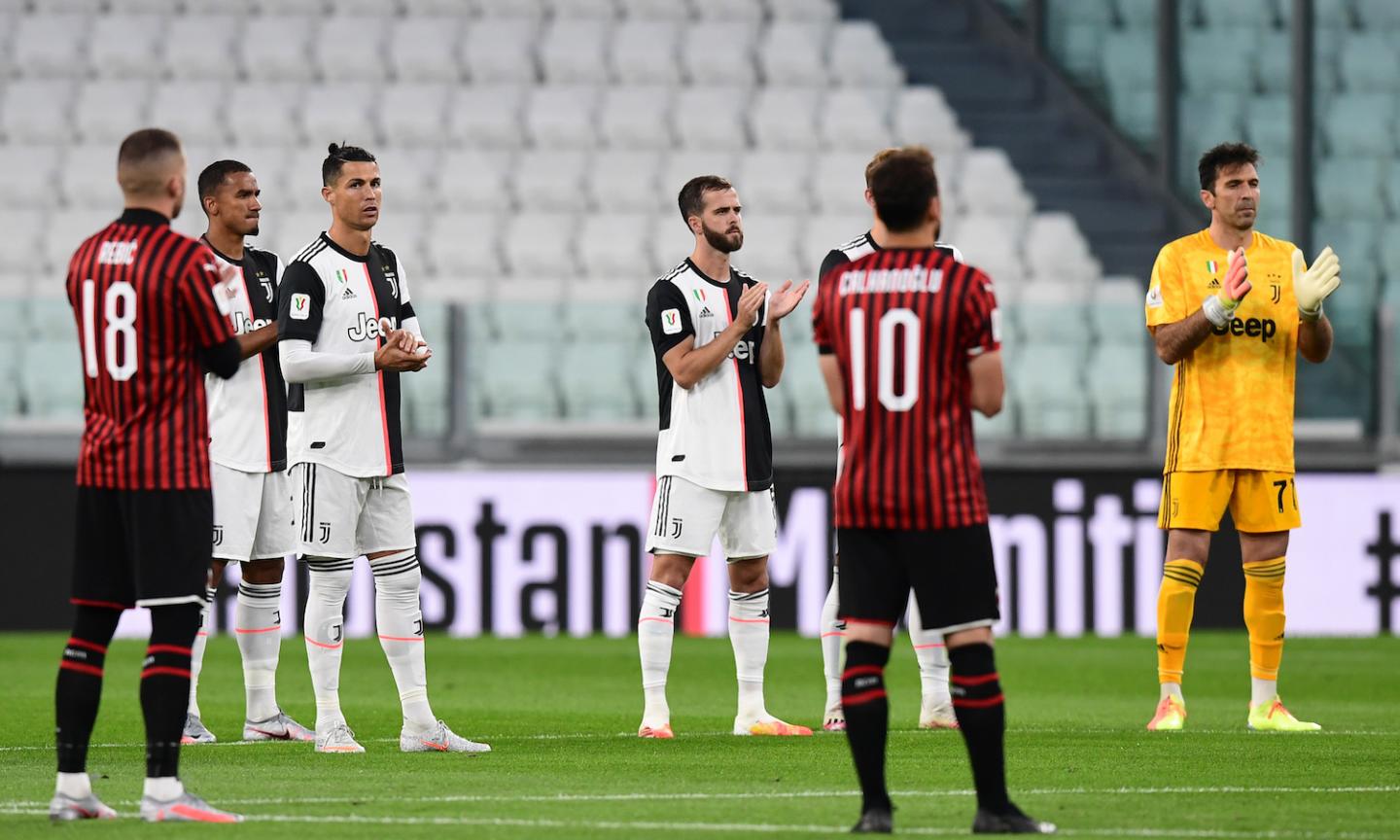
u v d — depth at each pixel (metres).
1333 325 54.69
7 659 41.97
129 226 18.53
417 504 49.72
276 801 19.59
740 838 16.91
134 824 17.88
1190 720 29.81
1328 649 46.97
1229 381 27.72
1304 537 51.56
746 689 27.22
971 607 17.12
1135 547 50.72
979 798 17.19
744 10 73.69
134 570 18.42
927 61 72.75
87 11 72.38
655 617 26.77
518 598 49.88
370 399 25.05
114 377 18.38
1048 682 38.41
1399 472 53.59
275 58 71.00
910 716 30.61
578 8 73.12
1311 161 61.19
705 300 26.81
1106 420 53.66
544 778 21.64
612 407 52.94
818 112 69.50
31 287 62.66
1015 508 50.59
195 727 26.70
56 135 68.31
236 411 26.56
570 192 66.25
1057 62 71.62
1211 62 67.00
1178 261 27.91
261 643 27.11
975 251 64.50
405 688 24.88
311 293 24.81
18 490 49.41
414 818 18.33
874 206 17.89
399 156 67.00
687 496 26.64
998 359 17.25
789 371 53.03
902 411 17.19
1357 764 22.97
